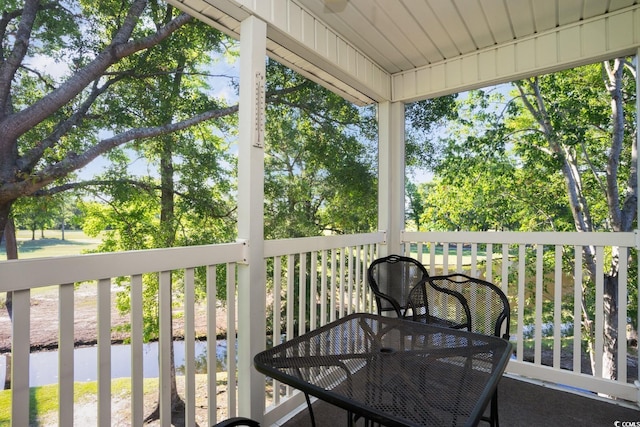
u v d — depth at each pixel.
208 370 1.59
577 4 2.12
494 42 2.59
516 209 4.32
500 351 1.19
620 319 2.16
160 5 3.02
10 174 2.22
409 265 2.67
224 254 1.65
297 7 2.05
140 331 1.33
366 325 1.46
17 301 1.01
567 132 4.00
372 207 3.90
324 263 2.40
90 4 2.58
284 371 1.03
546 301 4.56
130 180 2.94
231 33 1.93
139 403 1.32
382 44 2.60
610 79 3.71
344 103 3.82
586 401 2.17
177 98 3.21
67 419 1.11
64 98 2.42
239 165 1.79
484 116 4.48
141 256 1.32
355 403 0.85
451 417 0.79
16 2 2.24
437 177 4.66
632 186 3.44
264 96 1.81
